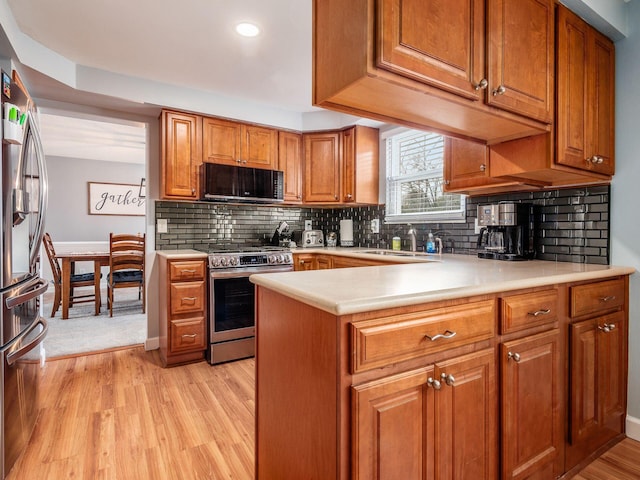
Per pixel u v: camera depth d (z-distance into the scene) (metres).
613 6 1.79
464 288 1.12
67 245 5.91
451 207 2.94
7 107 1.51
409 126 1.51
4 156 1.49
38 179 1.80
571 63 1.63
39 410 2.05
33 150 1.77
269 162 3.39
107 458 1.63
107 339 3.37
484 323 1.18
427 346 1.04
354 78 1.07
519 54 1.40
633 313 1.82
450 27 1.17
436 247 2.96
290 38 2.16
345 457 0.90
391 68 1.04
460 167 2.18
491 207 2.20
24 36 2.09
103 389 2.34
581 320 1.57
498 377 1.24
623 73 1.89
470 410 1.14
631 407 1.83
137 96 2.70
